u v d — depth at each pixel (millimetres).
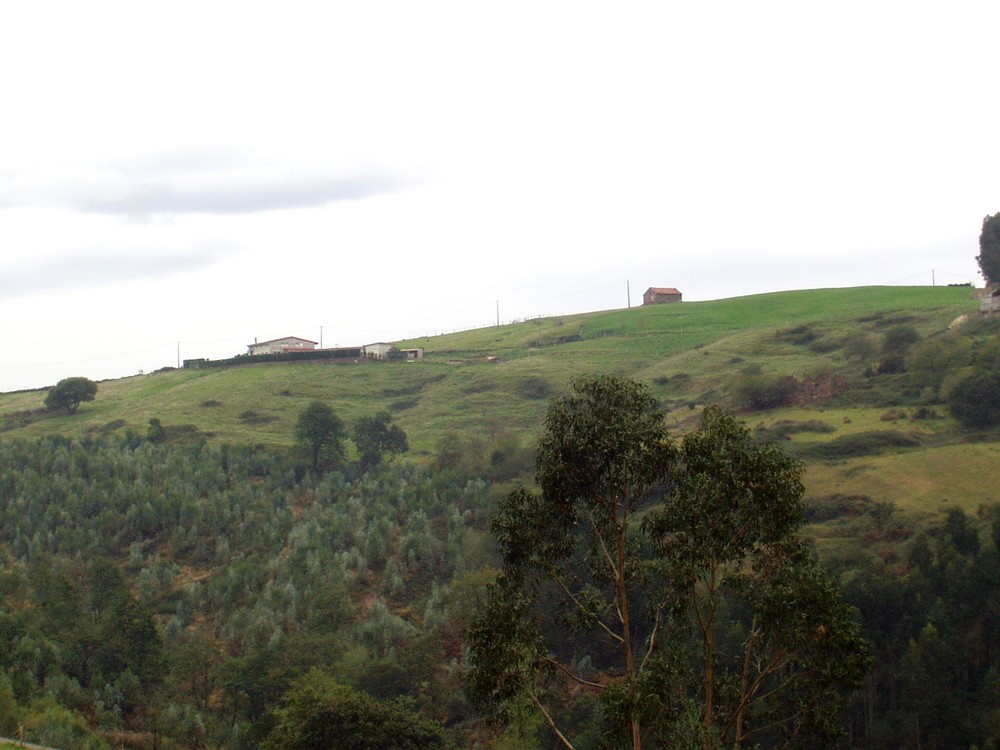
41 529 82562
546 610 52281
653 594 30062
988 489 71188
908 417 92688
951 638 48625
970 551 57750
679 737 26281
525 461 92938
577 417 28219
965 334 116188
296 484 96812
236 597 72312
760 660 28406
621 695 25578
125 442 110188
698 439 27219
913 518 67438
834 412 99062
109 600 67938
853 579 53000
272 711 51312
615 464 27656
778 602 25031
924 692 45250
